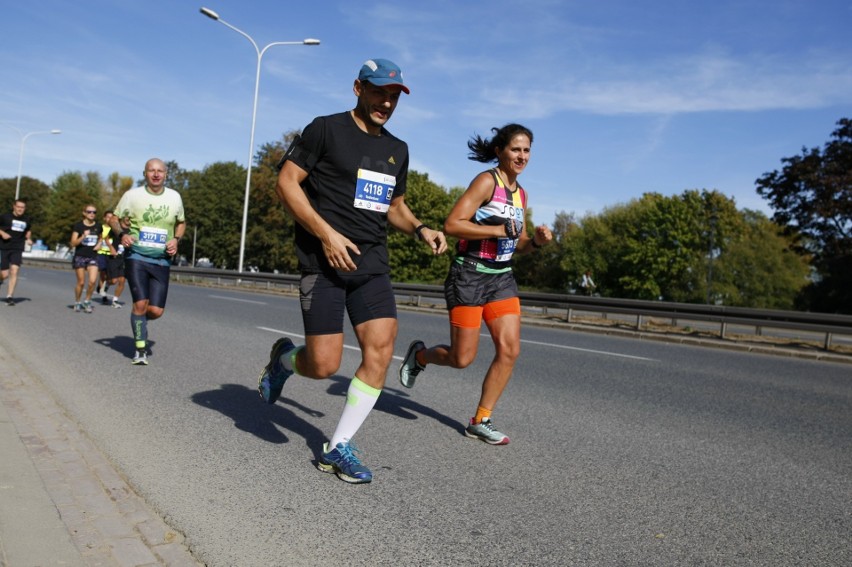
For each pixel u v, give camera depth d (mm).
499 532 3117
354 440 4562
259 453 4168
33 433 4266
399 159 3711
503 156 4621
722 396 6891
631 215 65688
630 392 6840
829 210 39938
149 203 7039
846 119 40906
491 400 4695
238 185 75125
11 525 2783
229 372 6883
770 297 57750
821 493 3867
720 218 62938
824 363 10766
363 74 3512
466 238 4441
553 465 4180
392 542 2961
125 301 15562
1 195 109375
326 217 3555
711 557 2932
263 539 2936
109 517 3021
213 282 33344
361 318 3670
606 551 2955
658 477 4035
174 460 3982
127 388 5922
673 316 14062
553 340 11914
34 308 12602
